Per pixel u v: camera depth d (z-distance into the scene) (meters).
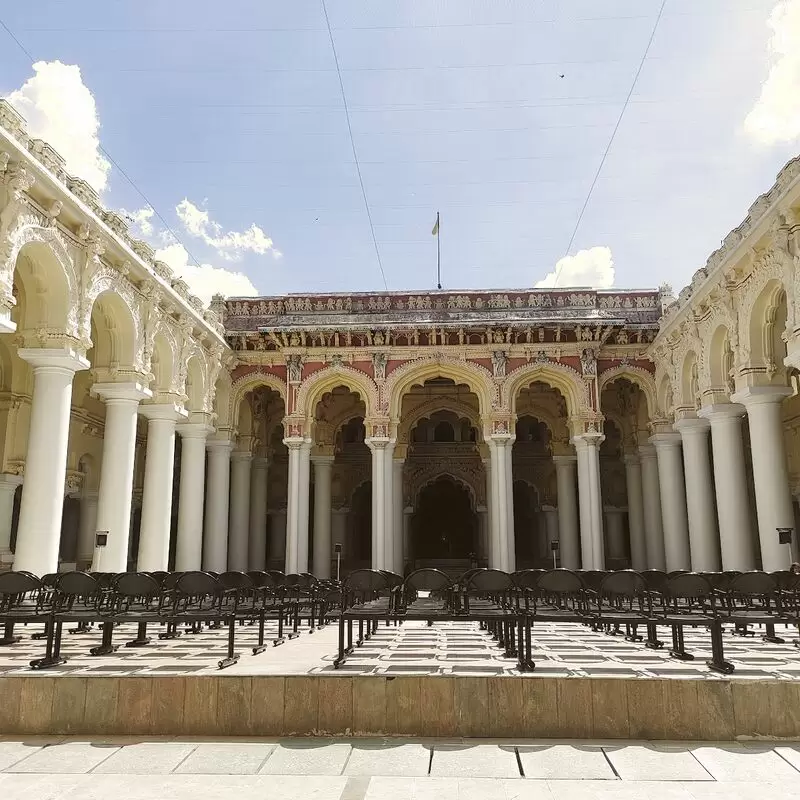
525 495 30.00
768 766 4.59
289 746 5.05
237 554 22.11
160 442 16.52
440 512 31.19
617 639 8.95
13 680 5.46
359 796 4.05
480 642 8.59
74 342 12.10
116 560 14.15
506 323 19.52
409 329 19.72
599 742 5.13
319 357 20.30
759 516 14.06
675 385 18.66
